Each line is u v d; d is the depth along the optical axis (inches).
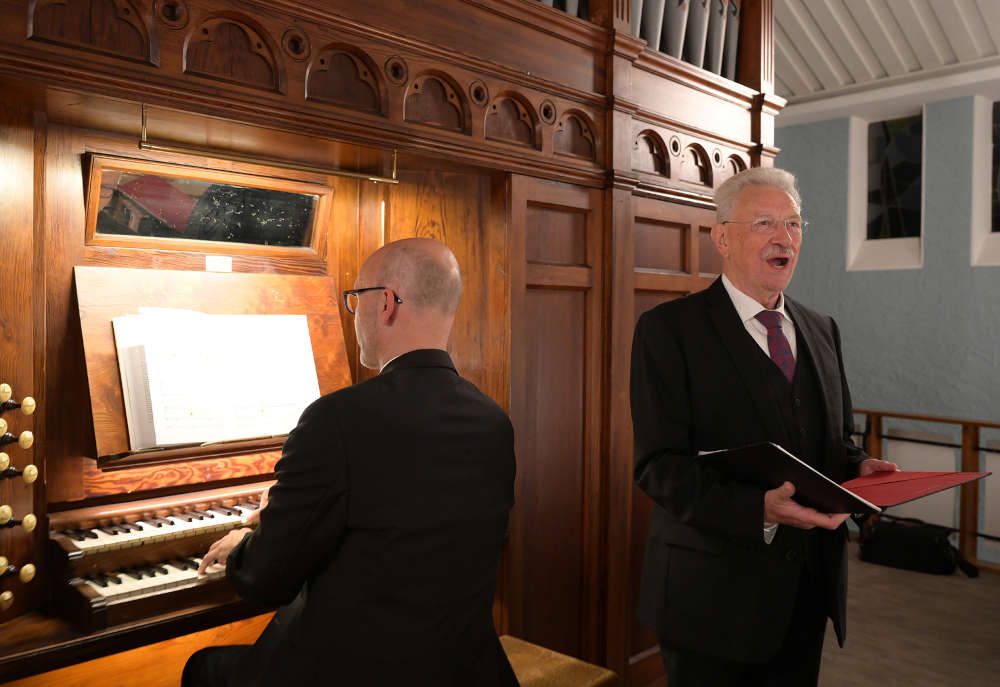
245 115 72.0
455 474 54.1
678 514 68.4
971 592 168.2
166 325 78.9
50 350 74.5
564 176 102.8
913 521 196.4
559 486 107.0
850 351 224.7
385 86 82.4
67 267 76.2
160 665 82.9
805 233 233.6
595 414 110.4
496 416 58.8
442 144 87.5
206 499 81.6
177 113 69.2
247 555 53.3
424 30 85.7
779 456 56.5
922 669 130.1
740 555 70.4
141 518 76.9
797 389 74.1
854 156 224.8
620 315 111.4
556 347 106.0
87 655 61.5
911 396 212.7
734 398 73.1
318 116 76.5
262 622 91.7
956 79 192.7
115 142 78.2
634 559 117.5
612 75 107.3
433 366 57.6
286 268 93.7
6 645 60.2
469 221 100.0
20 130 68.1
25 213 68.8
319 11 76.1
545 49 99.6
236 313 86.6
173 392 76.7
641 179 114.0
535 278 100.8
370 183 99.3
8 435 64.9
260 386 83.4
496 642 58.1
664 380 75.2
